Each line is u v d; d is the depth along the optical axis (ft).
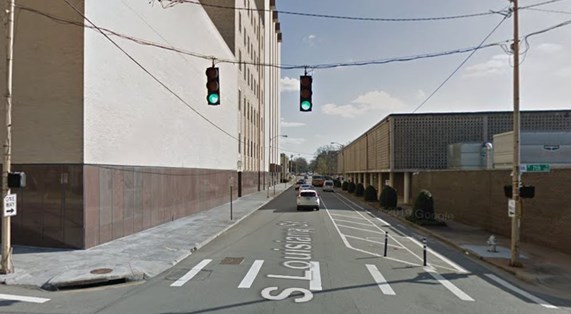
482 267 33.96
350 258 35.96
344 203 104.83
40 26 38.86
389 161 94.63
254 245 42.09
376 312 21.13
